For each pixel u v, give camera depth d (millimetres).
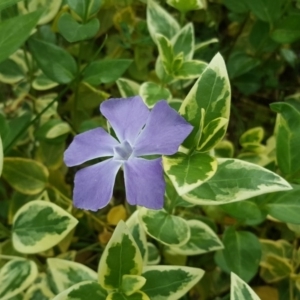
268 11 200
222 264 165
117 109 124
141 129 119
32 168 180
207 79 123
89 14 172
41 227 149
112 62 177
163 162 116
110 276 130
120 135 121
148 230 148
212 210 185
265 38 214
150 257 172
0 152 132
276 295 186
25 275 147
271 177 122
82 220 193
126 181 114
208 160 119
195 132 122
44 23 195
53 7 194
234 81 229
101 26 224
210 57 234
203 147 121
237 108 240
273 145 195
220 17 245
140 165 115
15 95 219
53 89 233
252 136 192
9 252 165
